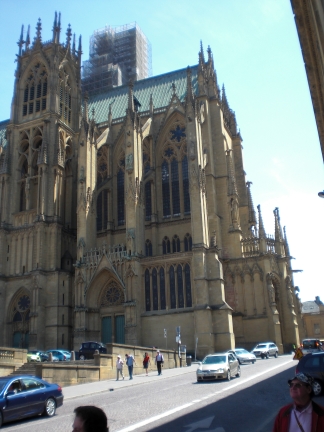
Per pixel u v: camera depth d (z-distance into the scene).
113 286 75.44
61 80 97.19
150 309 71.56
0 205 88.50
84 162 81.81
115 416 23.11
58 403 27.11
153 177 84.94
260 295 74.38
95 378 46.75
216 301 68.62
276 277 76.88
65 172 93.00
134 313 69.94
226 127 92.94
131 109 80.62
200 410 23.52
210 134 85.12
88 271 75.56
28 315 82.06
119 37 144.00
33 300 78.94
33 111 94.25
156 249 80.88
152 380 43.97
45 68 95.94
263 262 75.31
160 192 84.75
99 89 131.00
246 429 18.42
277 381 34.50
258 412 22.22
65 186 92.00
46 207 85.06
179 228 81.06
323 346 69.62
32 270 80.62
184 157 84.69
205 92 86.56
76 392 36.56
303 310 167.25
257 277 75.19
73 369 43.94
